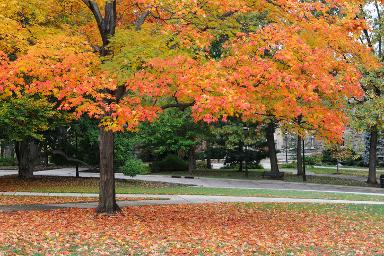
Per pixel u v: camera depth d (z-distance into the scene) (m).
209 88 10.41
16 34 12.51
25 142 29.55
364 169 49.00
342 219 15.33
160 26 13.78
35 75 11.58
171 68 11.35
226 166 47.50
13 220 13.43
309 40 12.06
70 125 28.52
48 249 9.80
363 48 12.81
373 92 29.67
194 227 13.14
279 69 11.75
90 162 30.98
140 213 15.34
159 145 40.44
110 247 10.20
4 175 32.84
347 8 11.39
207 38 12.92
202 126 39.03
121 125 11.24
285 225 14.02
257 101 12.00
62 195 21.06
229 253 10.02
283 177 37.97
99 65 12.75
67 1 15.23
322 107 12.13
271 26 11.89
